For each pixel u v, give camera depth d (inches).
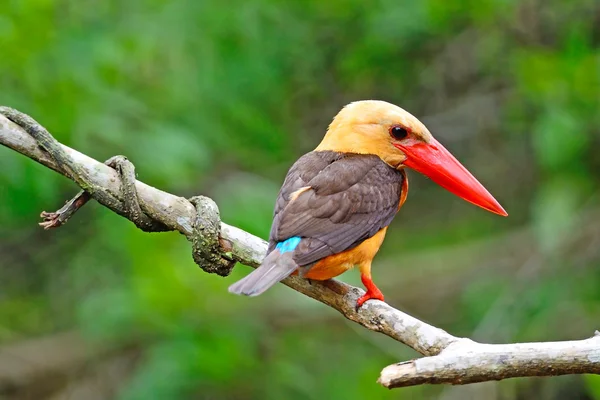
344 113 318.0
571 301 523.8
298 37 550.6
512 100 531.5
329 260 273.4
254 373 485.1
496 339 517.3
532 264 546.9
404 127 312.0
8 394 548.7
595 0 521.7
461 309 565.9
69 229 541.3
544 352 231.5
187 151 492.4
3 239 541.6
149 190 280.2
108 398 546.3
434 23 534.3
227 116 538.0
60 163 274.1
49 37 480.7
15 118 273.6
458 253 584.7
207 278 471.8
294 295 520.7
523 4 527.5
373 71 562.3
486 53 539.5
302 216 279.3
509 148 571.2
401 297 576.7
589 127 482.6
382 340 533.3
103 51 492.4
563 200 486.0
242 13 539.5
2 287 554.3
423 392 523.8
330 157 306.5
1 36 467.5
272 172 570.9
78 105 474.3
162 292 465.1
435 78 564.1
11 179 458.3
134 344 546.9
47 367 552.1
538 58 488.7
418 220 599.5
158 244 486.3
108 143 486.9
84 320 512.7
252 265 278.5
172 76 531.8
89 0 520.1
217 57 537.3
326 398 508.4
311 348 530.6
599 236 538.3
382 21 541.3
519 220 581.9
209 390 485.1
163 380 463.5
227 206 488.1
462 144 574.9
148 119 508.4
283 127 564.7
